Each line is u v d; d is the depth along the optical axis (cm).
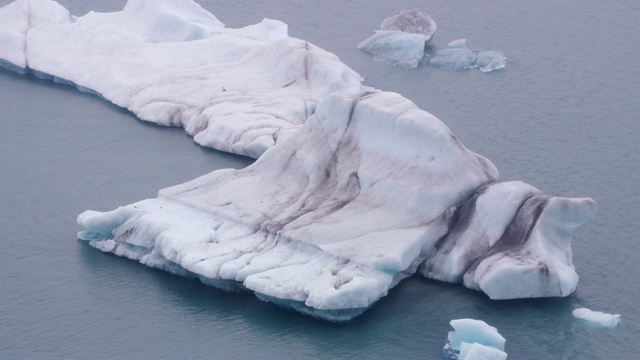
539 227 6159
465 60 9806
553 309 6003
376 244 6153
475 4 11581
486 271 6081
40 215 7125
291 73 9038
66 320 6003
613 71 9625
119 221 6712
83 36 9981
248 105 8519
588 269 6431
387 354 5653
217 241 6378
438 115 8719
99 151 8138
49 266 6538
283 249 6253
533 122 8550
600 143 8150
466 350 5494
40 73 9775
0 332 5891
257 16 11238
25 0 10562
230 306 6097
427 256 6356
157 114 8694
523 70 9706
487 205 6347
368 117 6812
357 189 6700
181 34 9931
